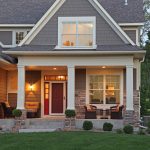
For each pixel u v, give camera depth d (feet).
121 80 92.48
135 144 49.90
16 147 48.83
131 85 81.97
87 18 86.63
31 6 101.71
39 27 86.74
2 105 90.17
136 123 82.53
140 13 94.22
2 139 54.54
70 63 83.41
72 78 82.94
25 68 91.04
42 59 83.82
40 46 85.97
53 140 52.60
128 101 81.61
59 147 48.32
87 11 86.89
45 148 48.06
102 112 90.84
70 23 86.84
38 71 96.89
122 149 47.37
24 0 103.50
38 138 54.29
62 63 83.61
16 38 97.55
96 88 93.15
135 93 87.35
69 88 82.64
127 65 82.64
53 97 97.09
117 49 82.23
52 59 83.76
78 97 92.89
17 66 85.56
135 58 89.40
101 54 82.58
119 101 92.43
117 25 85.66
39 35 86.63
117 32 86.17
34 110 92.38
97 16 86.79
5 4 102.27
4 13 99.50
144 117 91.61
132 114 80.94
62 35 86.48
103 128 75.15
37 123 83.30
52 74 97.19
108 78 93.09
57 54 82.79
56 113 96.84
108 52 81.51
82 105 92.58
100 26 86.58
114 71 92.79
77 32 86.53
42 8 101.14
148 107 119.44
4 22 96.63
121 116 85.20
